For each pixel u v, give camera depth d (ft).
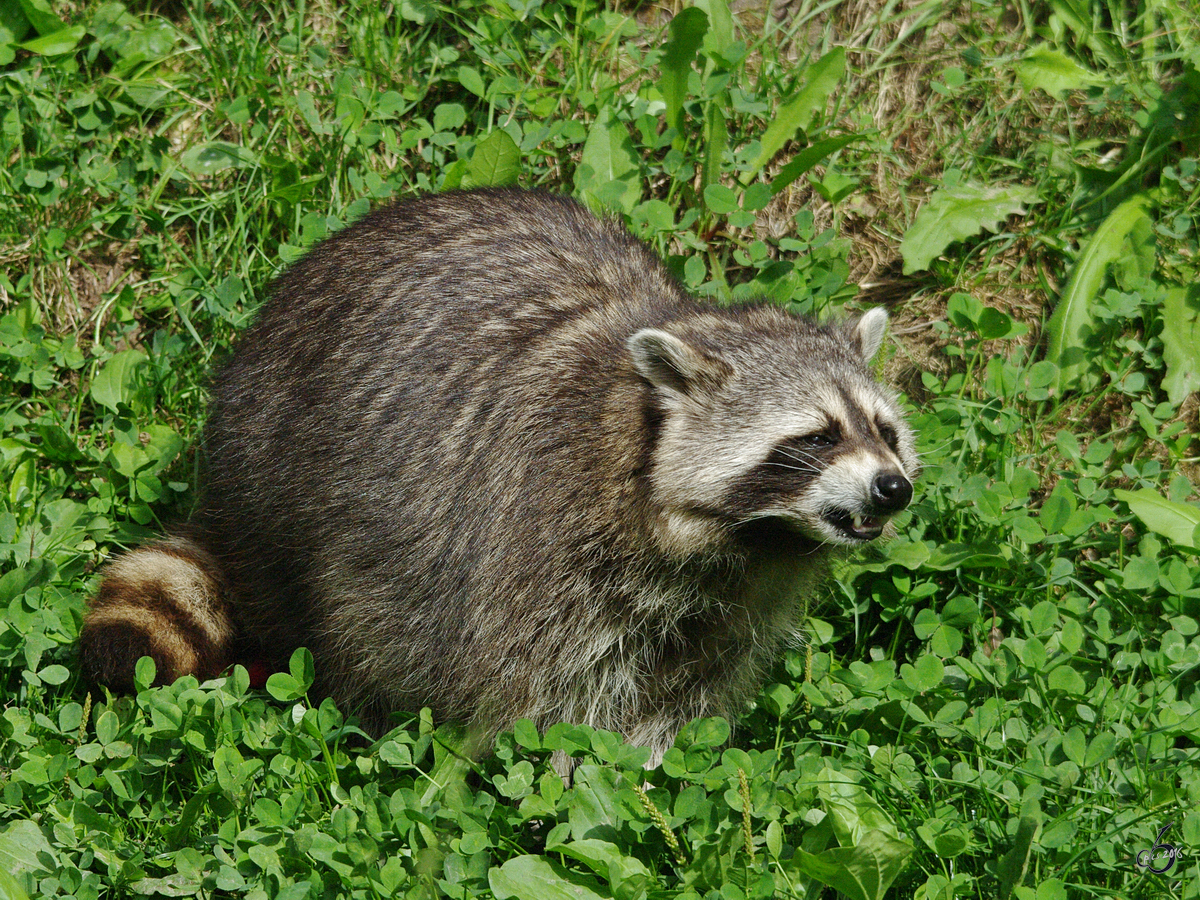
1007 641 28.45
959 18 38.93
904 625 30.71
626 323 27.14
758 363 25.72
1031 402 34.78
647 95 37.60
